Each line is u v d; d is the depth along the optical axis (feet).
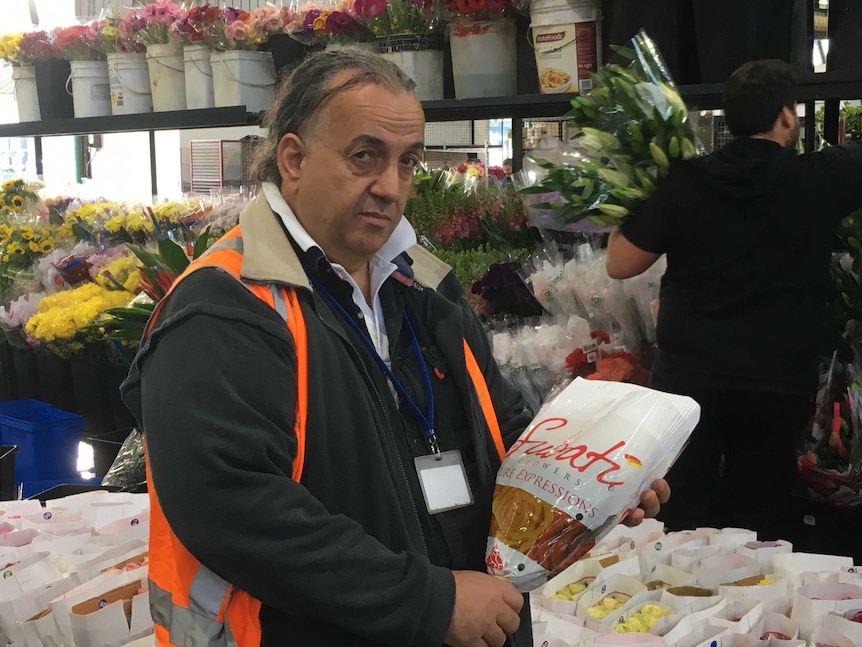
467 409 4.18
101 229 14.48
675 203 8.14
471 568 4.00
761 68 7.96
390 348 4.10
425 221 11.28
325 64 3.78
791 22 9.34
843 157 7.97
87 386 12.17
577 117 9.18
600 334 9.21
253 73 12.39
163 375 3.43
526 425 4.77
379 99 3.65
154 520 3.70
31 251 14.90
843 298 8.95
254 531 3.29
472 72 10.45
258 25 12.06
